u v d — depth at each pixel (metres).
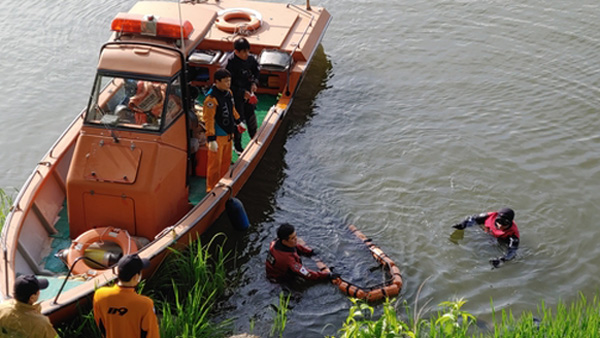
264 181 9.64
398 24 13.74
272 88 10.77
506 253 8.20
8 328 5.36
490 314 7.39
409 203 9.16
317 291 7.71
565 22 13.46
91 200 7.56
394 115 11.10
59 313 6.41
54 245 7.78
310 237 8.58
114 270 6.84
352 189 9.48
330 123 10.95
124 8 14.41
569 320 6.34
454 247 8.38
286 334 7.15
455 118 10.95
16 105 11.50
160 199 7.62
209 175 8.46
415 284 7.84
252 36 10.81
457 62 12.45
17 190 9.56
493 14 13.91
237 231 8.62
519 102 11.27
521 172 9.66
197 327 6.71
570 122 10.73
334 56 12.78
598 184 9.38
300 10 11.89
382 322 5.92
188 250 7.82
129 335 5.59
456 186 9.44
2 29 13.63
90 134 7.57
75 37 13.41
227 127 8.23
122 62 7.54
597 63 12.16
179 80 7.77
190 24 8.01
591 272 7.95
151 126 7.54
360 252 8.30
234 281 7.88
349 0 14.66
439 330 6.68
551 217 8.81
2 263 6.72
